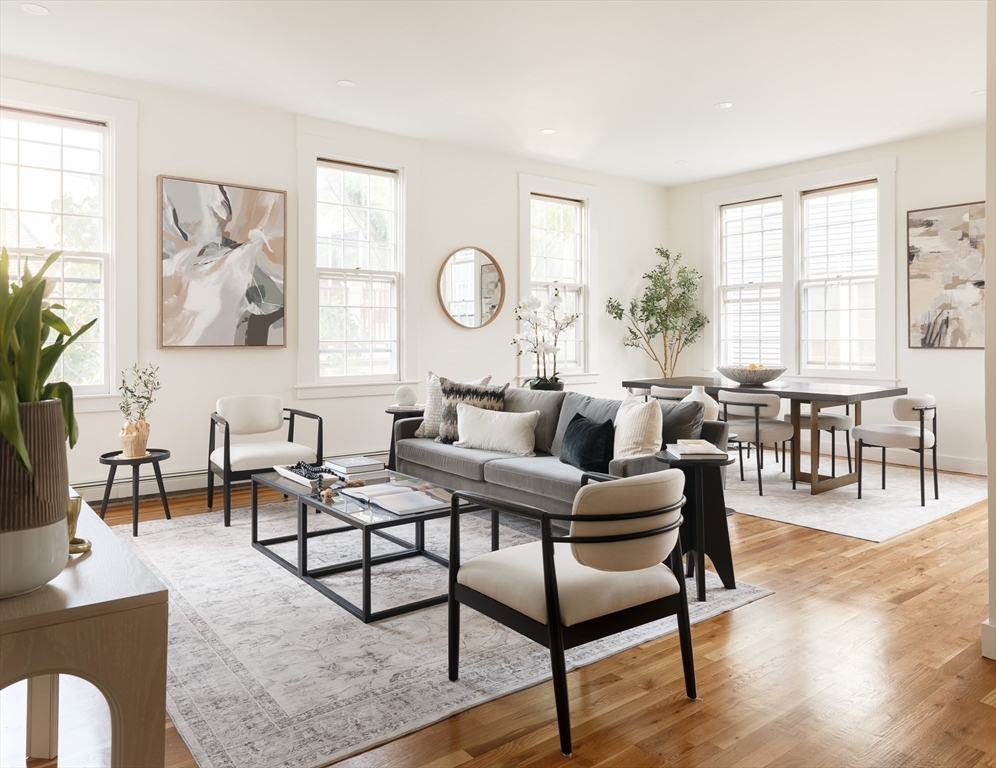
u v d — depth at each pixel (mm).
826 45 4172
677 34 4020
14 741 1945
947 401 5992
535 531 4086
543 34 4020
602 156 6707
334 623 2754
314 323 5559
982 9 3721
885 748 1900
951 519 4379
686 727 2008
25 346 1192
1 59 4301
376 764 1832
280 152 5363
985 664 2404
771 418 5594
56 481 1234
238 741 1926
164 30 3963
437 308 6262
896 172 6234
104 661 1219
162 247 4828
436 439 4898
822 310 6879
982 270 5738
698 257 7832
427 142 6160
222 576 3287
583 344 7391
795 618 2818
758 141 6188
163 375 4914
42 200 4531
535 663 2418
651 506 1955
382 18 3816
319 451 4590
